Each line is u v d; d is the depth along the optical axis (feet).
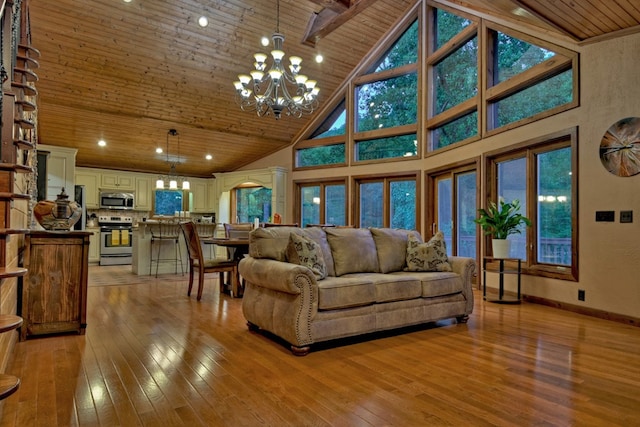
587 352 9.04
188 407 6.21
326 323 9.18
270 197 29.81
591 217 12.75
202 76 20.68
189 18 17.70
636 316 11.44
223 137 26.12
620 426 5.71
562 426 5.70
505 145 16.31
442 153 20.63
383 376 7.57
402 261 12.53
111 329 10.76
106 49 17.90
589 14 10.97
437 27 22.02
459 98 20.11
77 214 11.02
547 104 14.80
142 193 29.43
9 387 4.76
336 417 5.92
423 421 5.82
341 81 25.23
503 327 11.36
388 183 24.12
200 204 31.96
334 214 26.43
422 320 10.95
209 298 15.43
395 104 23.97
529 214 15.44
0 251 6.34
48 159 21.93
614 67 12.17
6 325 4.96
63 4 15.69
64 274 10.11
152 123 23.13
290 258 10.20
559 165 14.40
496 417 5.95
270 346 9.45
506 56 16.99
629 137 11.71
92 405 6.23
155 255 22.30
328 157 26.84
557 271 14.11
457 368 8.01
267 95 16.84
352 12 17.74
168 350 9.02
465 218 19.54
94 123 22.30
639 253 11.41
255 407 6.23
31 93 9.88
